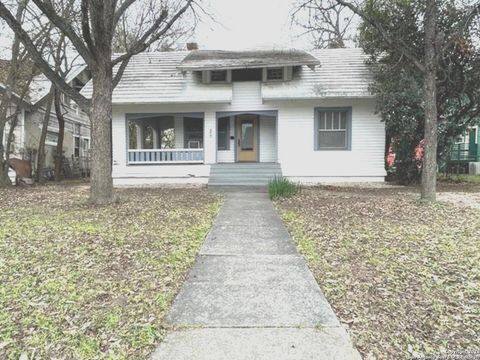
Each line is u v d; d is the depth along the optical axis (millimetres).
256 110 15172
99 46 8672
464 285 3992
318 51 17250
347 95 13914
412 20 10914
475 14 9297
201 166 15430
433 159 9188
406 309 3451
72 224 6973
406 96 12664
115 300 3664
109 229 6562
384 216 7691
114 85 9414
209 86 15055
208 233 6492
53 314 3371
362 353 2773
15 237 6070
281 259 5000
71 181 19000
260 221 7520
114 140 15508
